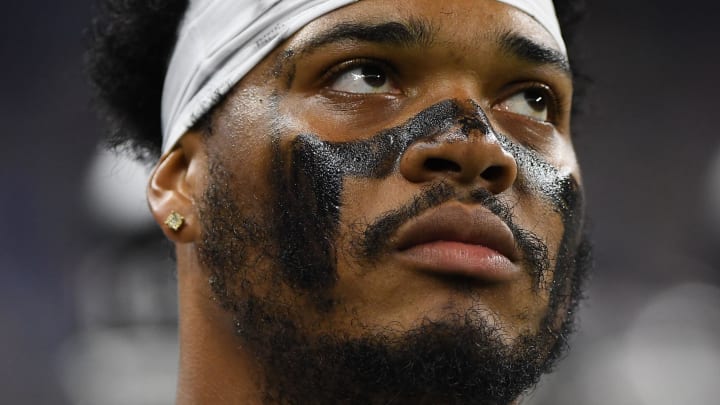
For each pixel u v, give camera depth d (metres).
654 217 11.32
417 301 2.61
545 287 2.80
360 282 2.65
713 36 11.66
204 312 2.99
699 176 11.38
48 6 10.38
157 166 3.17
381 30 2.79
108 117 3.77
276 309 2.75
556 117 3.06
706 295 10.81
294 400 2.79
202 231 2.98
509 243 2.70
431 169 2.67
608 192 11.30
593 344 9.55
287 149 2.79
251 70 2.93
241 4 3.01
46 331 9.65
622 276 11.04
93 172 6.46
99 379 6.18
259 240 2.80
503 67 2.87
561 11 3.76
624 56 11.62
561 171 2.95
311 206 2.73
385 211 2.66
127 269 6.11
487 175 2.70
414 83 2.82
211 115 3.01
